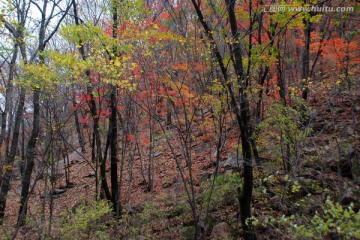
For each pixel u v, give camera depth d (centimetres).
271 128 740
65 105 791
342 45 816
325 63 1117
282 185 652
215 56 583
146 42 600
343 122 842
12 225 877
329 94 777
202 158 1215
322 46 877
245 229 579
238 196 599
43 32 865
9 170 953
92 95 814
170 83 710
